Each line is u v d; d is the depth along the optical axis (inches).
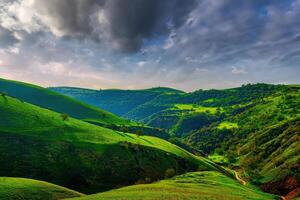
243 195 2947.8
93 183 4766.2
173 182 3666.3
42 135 5408.5
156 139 7755.9
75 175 4751.5
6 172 4252.0
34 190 2775.6
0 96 6486.2
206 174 4803.2
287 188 4658.0
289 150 6279.5
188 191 2682.1
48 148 5073.8
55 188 3034.0
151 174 5561.0
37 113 6314.0
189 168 6451.8
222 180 4254.4
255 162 7150.6
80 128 6348.4
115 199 2123.5
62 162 4889.3
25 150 4810.5
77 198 2359.7
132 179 5201.8
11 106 6136.8
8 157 4520.2
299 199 3686.0
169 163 6215.6
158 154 6309.1
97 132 6466.5
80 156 5206.7
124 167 5398.6
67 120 6643.7
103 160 5349.4
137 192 2516.0
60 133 5733.3
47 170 4586.6
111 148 5782.5
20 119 5728.3
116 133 6993.1
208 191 2824.8
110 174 5093.5
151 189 2765.7
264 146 7731.3
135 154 5920.3
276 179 5014.8
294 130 7628.0
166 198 2176.4
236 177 6604.3
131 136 7234.3
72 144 5467.5
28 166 4503.0
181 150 7357.3
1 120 5462.6
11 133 5098.4
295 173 4849.9
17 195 2564.0
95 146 5659.5
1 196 2450.8
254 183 5339.6
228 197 2556.6
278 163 5866.1
